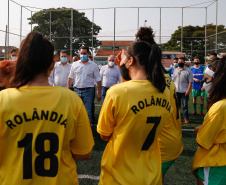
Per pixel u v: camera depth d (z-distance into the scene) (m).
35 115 1.14
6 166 1.14
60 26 24.70
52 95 1.18
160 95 1.47
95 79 5.44
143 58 1.48
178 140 2.02
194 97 7.46
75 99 1.26
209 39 17.11
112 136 1.51
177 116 2.02
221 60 1.75
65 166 1.25
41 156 1.14
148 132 1.45
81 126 1.27
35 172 1.13
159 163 1.58
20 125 1.12
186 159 3.75
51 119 1.16
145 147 1.47
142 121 1.41
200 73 7.41
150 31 2.14
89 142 1.33
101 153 3.98
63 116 1.18
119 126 1.44
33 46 1.16
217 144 1.74
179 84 6.29
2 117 1.12
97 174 3.18
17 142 1.13
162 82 1.45
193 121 6.56
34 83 1.20
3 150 1.15
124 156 1.44
